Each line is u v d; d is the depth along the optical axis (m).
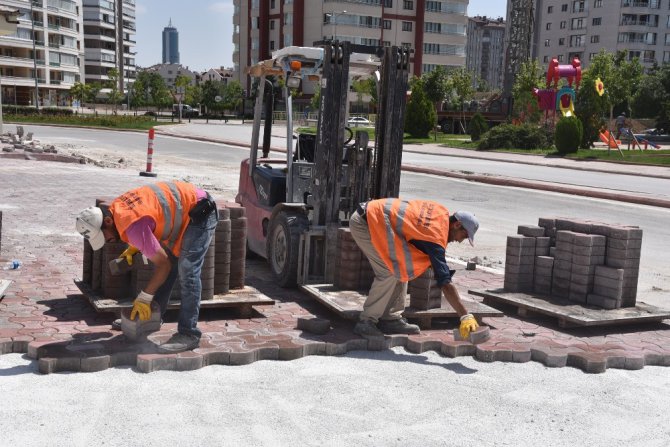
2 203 11.91
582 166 27.61
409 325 5.68
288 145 7.30
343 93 6.57
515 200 16.31
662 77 77.94
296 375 4.68
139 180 16.19
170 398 4.15
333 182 6.71
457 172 22.33
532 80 48.44
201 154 26.62
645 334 6.06
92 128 44.91
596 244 6.42
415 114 46.47
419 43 91.38
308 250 6.70
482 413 4.17
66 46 101.38
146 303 4.72
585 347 5.49
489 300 6.91
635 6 107.88
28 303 6.07
